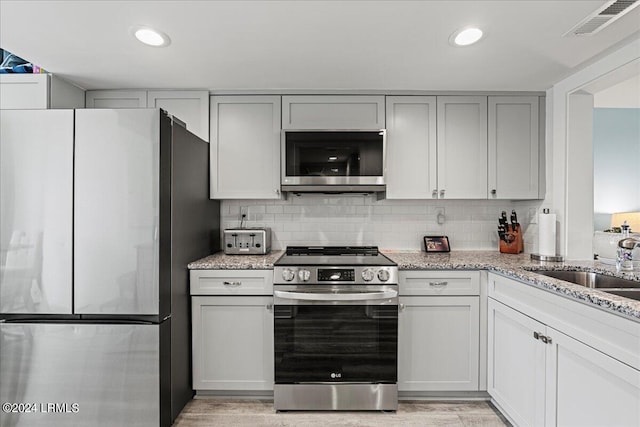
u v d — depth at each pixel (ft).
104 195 6.23
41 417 6.27
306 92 8.97
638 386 3.97
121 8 5.30
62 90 8.11
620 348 4.23
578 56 6.97
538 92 9.01
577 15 5.46
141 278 6.25
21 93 7.72
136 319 6.37
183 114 8.91
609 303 4.29
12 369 6.24
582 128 8.11
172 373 6.85
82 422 6.28
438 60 7.16
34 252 6.23
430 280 7.70
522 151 9.02
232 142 8.97
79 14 5.45
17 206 6.23
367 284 7.44
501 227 9.68
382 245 10.07
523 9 5.32
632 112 12.21
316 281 7.42
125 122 6.25
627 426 4.17
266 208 10.09
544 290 5.71
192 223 7.92
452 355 7.72
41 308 6.23
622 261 6.66
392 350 7.41
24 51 6.73
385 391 7.39
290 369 7.44
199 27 5.86
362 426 6.96
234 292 7.70
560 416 5.35
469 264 7.66
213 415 7.32
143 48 6.62
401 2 5.15
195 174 8.11
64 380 6.25
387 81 8.35
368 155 8.71
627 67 6.53
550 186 8.77
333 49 6.68
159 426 6.32
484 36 6.16
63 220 6.23
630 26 5.82
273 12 5.41
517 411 6.52
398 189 9.02
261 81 8.35
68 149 6.23
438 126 9.01
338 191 8.82
